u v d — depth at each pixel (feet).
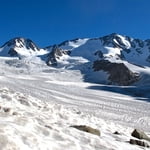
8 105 42.34
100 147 29.71
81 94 182.09
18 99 52.08
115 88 253.65
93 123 51.60
